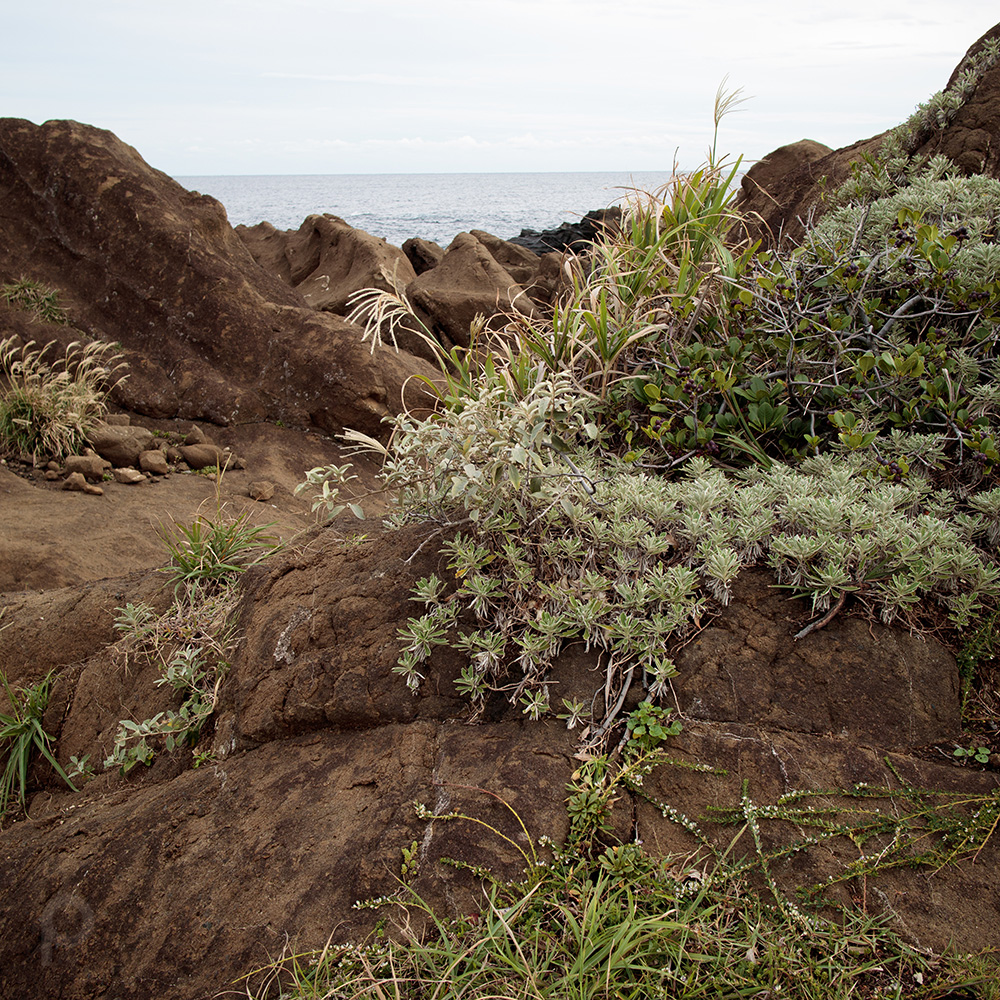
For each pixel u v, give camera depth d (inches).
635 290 161.2
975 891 87.4
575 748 104.2
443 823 98.1
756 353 159.2
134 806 122.5
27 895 109.7
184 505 283.3
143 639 157.3
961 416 128.2
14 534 234.1
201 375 362.0
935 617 111.7
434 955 85.8
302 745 120.0
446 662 118.8
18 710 156.7
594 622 112.3
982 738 102.3
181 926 98.8
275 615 138.8
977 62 232.1
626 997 80.2
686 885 90.2
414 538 137.1
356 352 369.1
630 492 124.0
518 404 122.0
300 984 86.5
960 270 145.0
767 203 319.0
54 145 408.2
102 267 386.3
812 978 80.3
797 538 110.8
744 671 108.2
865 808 95.0
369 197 7145.7
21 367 310.3
